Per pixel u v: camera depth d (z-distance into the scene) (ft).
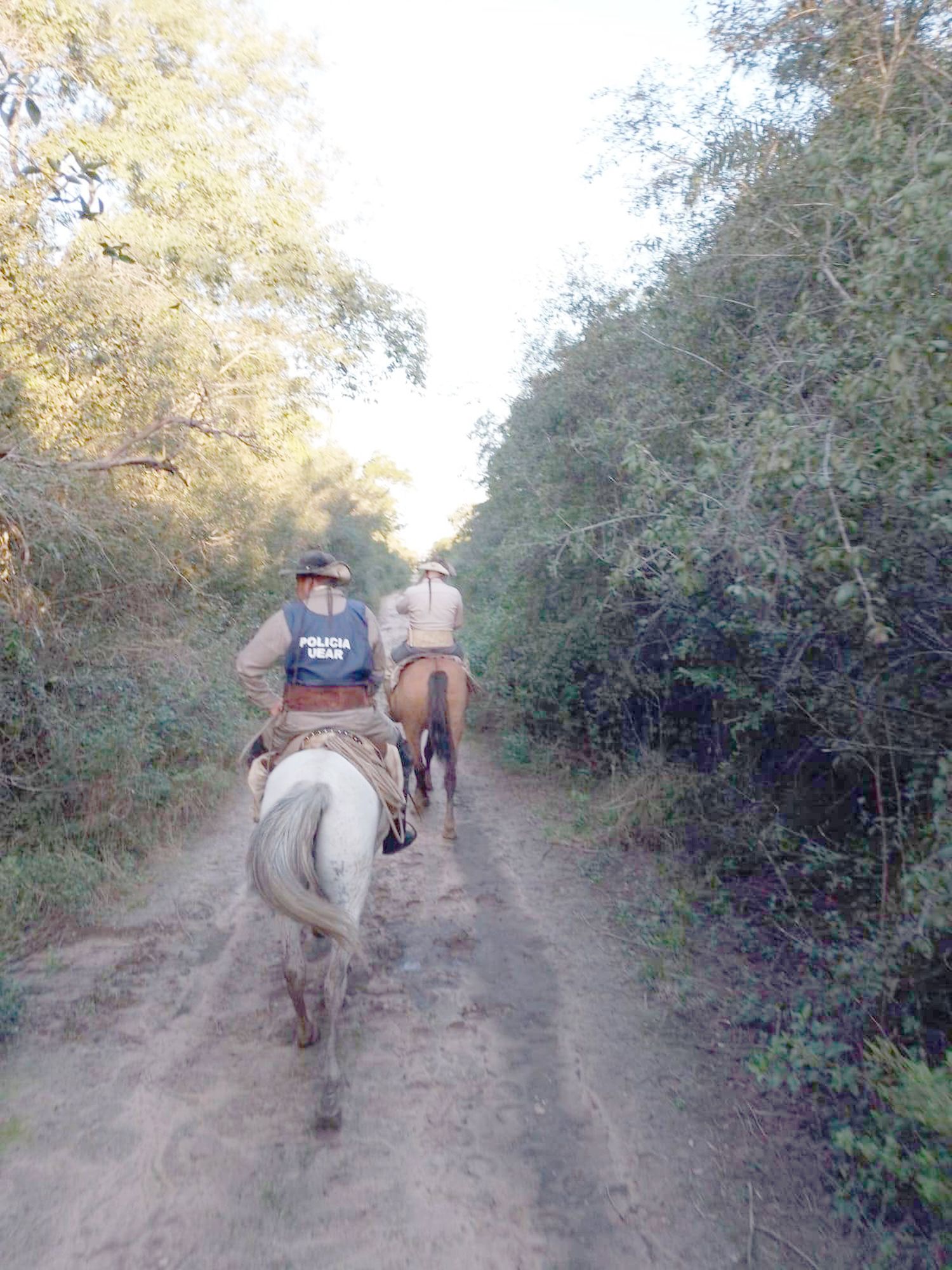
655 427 22.17
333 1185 12.54
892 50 18.48
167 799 28.76
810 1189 12.50
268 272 41.47
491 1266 11.18
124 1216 11.84
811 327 16.70
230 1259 11.18
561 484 30.53
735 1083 14.98
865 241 15.92
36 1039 16.14
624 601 25.34
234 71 40.34
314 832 14.02
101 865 23.24
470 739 45.42
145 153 37.09
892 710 15.58
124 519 27.61
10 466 22.29
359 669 16.92
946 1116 10.59
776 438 14.17
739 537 14.70
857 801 18.95
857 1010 14.40
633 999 17.95
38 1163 12.83
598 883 24.18
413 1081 15.11
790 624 16.76
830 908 18.86
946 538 13.79
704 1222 11.94
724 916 20.84
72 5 33.04
